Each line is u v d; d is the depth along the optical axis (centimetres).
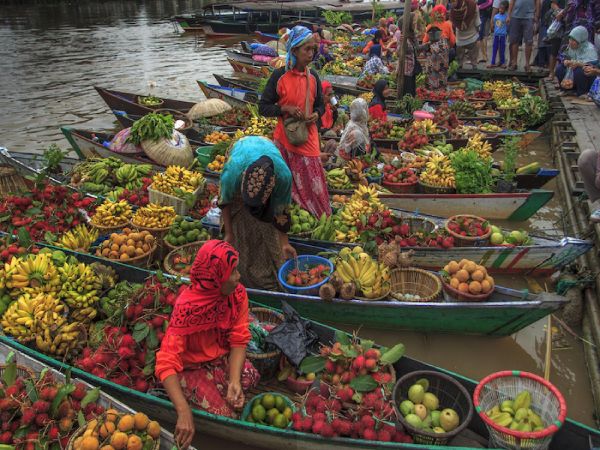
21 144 1048
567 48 1105
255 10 2416
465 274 486
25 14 3241
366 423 351
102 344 417
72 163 841
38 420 335
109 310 464
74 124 1172
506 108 1064
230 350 376
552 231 711
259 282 519
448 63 1257
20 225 603
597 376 445
